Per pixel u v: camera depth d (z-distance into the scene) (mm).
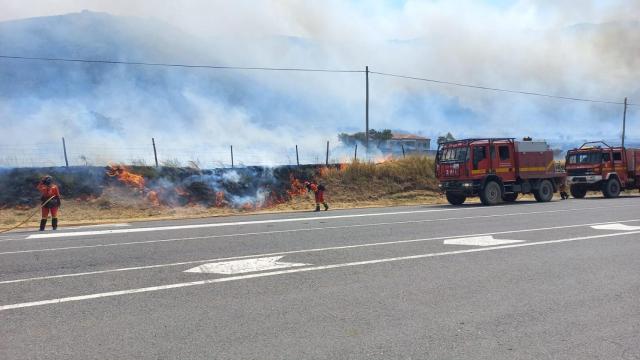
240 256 9234
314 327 5215
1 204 21641
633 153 29109
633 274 7590
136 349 4656
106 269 8211
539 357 4438
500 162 22438
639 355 4488
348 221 15297
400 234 12094
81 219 20844
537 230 12648
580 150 28688
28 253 9945
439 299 6230
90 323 5410
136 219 19344
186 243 10922
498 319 5461
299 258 8961
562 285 6918
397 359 4387
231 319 5496
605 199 26094
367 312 5719
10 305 6129
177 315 5656
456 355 4473
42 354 4555
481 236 11625
